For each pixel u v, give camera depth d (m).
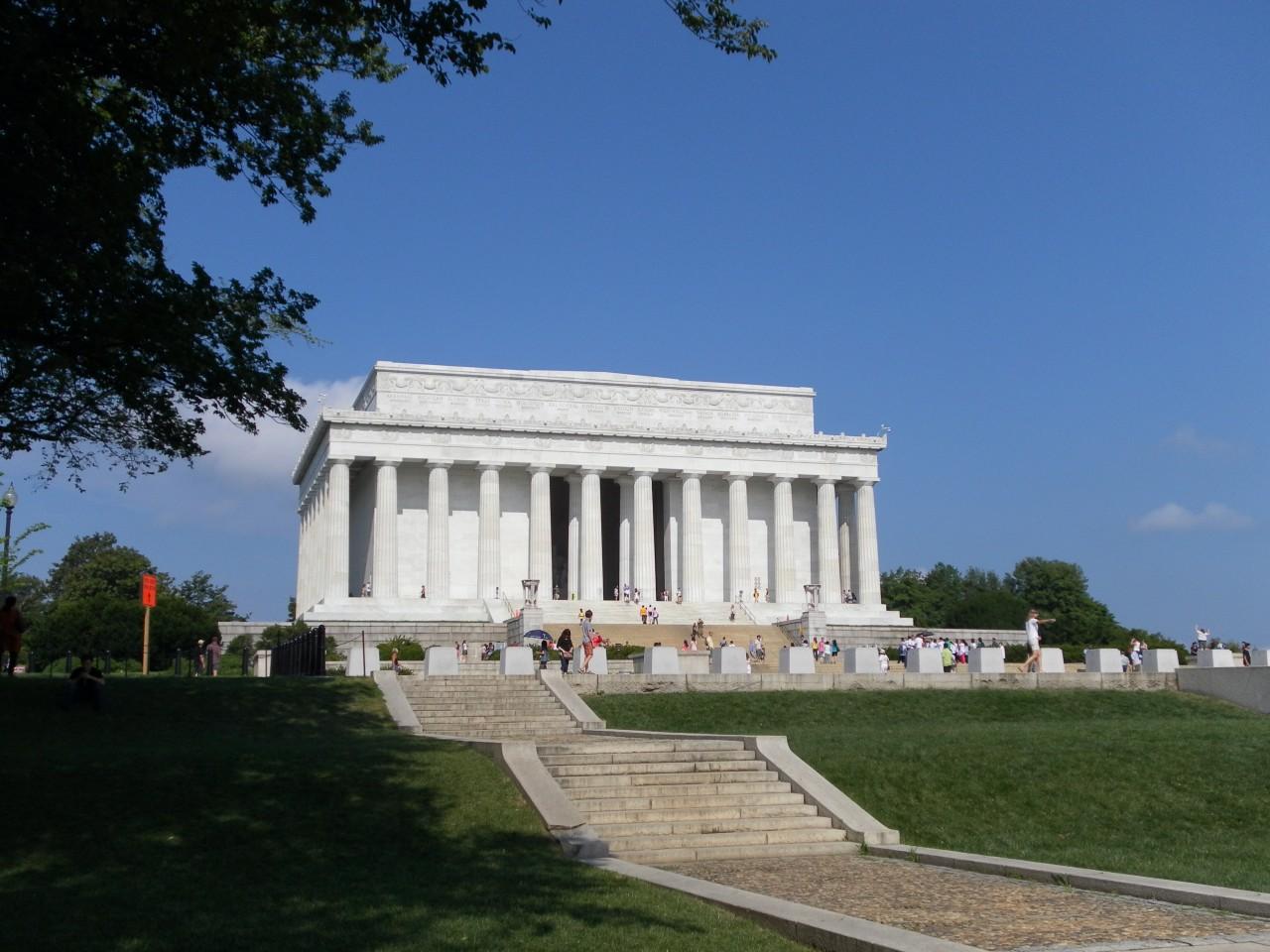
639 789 27.67
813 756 32.03
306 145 27.30
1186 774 31.75
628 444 103.81
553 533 117.56
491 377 104.94
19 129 21.73
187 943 15.20
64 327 26.73
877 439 109.75
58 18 22.39
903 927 17.08
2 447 31.97
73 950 14.73
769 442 106.81
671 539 107.00
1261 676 51.06
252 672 73.94
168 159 26.47
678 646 86.56
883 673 52.88
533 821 24.36
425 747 30.20
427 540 101.81
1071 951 15.19
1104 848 26.67
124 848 20.86
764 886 20.98
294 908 17.22
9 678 44.72
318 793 24.64
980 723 46.47
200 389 29.00
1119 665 57.81
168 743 33.16
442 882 19.30
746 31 22.06
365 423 97.94
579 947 15.21
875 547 108.75
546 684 47.72
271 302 30.80
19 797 23.06
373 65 28.66
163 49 22.64
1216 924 17.02
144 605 81.00
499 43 22.81
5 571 68.31
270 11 22.16
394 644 78.75
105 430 32.94
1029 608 124.31
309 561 114.19
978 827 28.17
